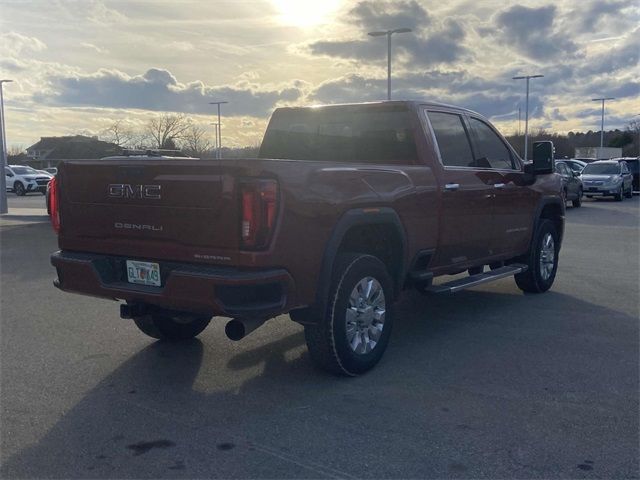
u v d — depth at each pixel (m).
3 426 4.33
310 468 3.72
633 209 24.09
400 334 6.52
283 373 5.33
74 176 5.18
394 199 5.38
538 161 7.40
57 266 5.28
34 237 14.91
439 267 6.26
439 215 6.02
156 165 4.66
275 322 6.98
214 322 6.96
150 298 4.72
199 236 4.53
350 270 5.00
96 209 5.06
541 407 4.59
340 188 4.88
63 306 7.76
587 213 22.16
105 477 3.65
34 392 4.94
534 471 3.68
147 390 4.97
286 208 4.45
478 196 6.61
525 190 7.62
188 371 5.40
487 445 4.00
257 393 4.89
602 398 4.76
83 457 3.89
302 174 4.59
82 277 5.13
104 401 4.76
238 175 4.35
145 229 4.80
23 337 6.42
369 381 5.13
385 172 5.37
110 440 4.11
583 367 5.46
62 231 5.35
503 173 7.16
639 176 34.25
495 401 4.70
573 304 7.82
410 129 6.11
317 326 4.95
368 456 3.86
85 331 6.64
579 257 11.77
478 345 6.11
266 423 4.34
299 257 4.58
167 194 4.63
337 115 6.62
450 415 4.45
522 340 6.27
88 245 5.18
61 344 6.18
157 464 3.79
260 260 4.36
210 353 5.89
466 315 7.30
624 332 6.54
